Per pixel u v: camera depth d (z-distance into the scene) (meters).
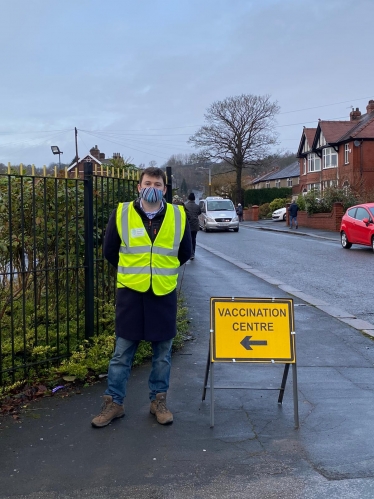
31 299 6.38
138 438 3.61
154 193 3.67
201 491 2.99
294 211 29.92
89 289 5.04
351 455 3.37
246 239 23.06
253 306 3.90
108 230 3.84
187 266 12.86
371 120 37.91
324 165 42.81
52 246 5.96
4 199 5.65
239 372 4.96
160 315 3.78
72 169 6.08
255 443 3.54
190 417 3.96
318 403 4.22
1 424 3.81
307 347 5.76
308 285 10.12
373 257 14.65
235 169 59.84
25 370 4.50
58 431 3.71
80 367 4.56
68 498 2.92
